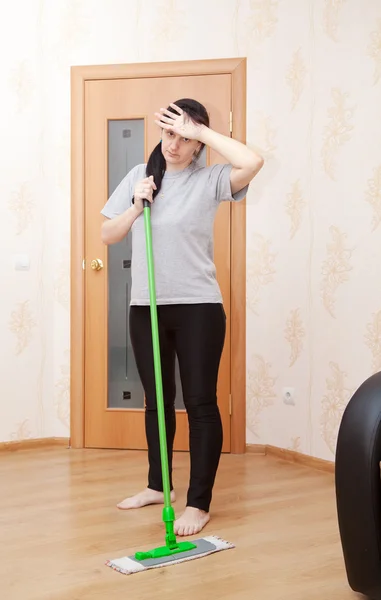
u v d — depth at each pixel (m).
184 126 2.23
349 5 3.03
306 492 2.79
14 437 3.55
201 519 2.33
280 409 3.39
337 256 3.08
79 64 3.54
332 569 2.01
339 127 3.07
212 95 3.44
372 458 1.69
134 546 2.18
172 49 3.47
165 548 2.10
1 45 3.50
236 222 3.44
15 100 3.53
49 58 3.56
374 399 1.74
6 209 3.52
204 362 2.32
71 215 3.56
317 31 3.18
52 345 3.60
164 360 2.44
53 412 3.61
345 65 3.04
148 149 3.49
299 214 3.27
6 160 3.52
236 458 3.38
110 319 3.55
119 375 3.55
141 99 3.49
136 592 1.85
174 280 2.31
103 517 2.45
